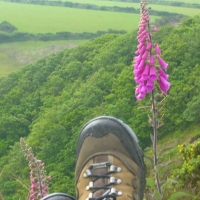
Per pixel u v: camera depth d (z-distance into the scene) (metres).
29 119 40.62
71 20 90.94
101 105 33.00
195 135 23.95
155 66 6.04
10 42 72.69
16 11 109.81
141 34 6.04
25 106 41.34
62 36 74.38
